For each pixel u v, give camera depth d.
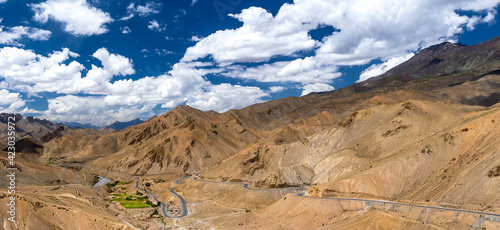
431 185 167.12
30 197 158.50
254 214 194.62
